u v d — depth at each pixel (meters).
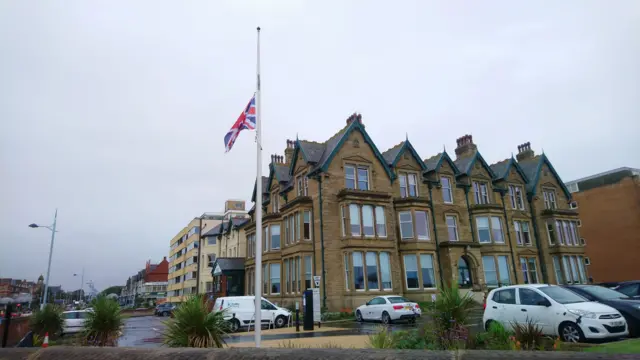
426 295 30.84
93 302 15.54
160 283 130.75
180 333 11.12
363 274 29.61
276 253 34.94
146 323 36.75
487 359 2.50
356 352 2.88
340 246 30.23
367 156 33.31
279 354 3.08
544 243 40.38
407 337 12.05
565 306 12.73
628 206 44.22
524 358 2.42
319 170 31.39
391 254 31.16
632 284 16.73
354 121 33.47
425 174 36.94
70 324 25.08
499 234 37.16
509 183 40.72
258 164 14.18
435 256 32.78
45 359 3.87
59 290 145.12
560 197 43.78
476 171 39.22
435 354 2.65
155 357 3.48
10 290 128.75
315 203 31.55
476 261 34.28
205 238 69.69
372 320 23.84
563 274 39.50
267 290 34.91
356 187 32.22
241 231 53.00
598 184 47.22
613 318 12.25
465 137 41.38
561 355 2.37
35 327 20.55
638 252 42.75
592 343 11.92
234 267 44.75
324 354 2.94
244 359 3.15
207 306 12.12
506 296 14.66
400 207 33.03
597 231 46.56
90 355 3.76
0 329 17.25
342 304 28.95
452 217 36.53
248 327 22.16
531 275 38.69
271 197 39.44
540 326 13.20
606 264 45.28
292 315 25.62
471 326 18.44
